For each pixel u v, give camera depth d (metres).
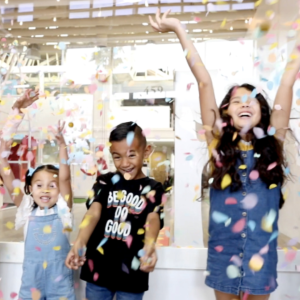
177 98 1.76
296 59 1.04
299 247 1.24
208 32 2.94
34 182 1.13
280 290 1.07
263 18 2.06
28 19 2.90
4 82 1.89
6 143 1.25
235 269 0.86
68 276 1.05
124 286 0.94
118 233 1.00
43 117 1.90
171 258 1.11
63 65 2.99
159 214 1.02
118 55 3.26
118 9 2.68
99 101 2.43
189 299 1.10
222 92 1.74
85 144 1.72
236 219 0.91
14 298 1.10
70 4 2.62
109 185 1.10
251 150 0.97
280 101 1.00
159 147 1.84
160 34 3.23
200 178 1.74
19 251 1.14
